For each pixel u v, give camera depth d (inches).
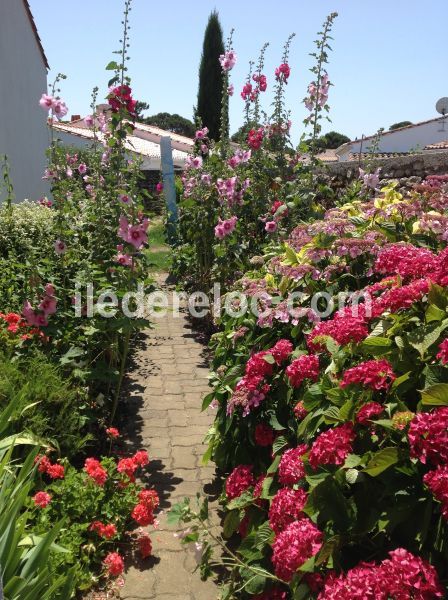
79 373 132.8
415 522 61.0
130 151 165.8
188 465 136.3
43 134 524.7
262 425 105.6
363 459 66.3
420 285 73.7
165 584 97.3
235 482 105.7
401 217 123.5
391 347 73.4
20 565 72.2
